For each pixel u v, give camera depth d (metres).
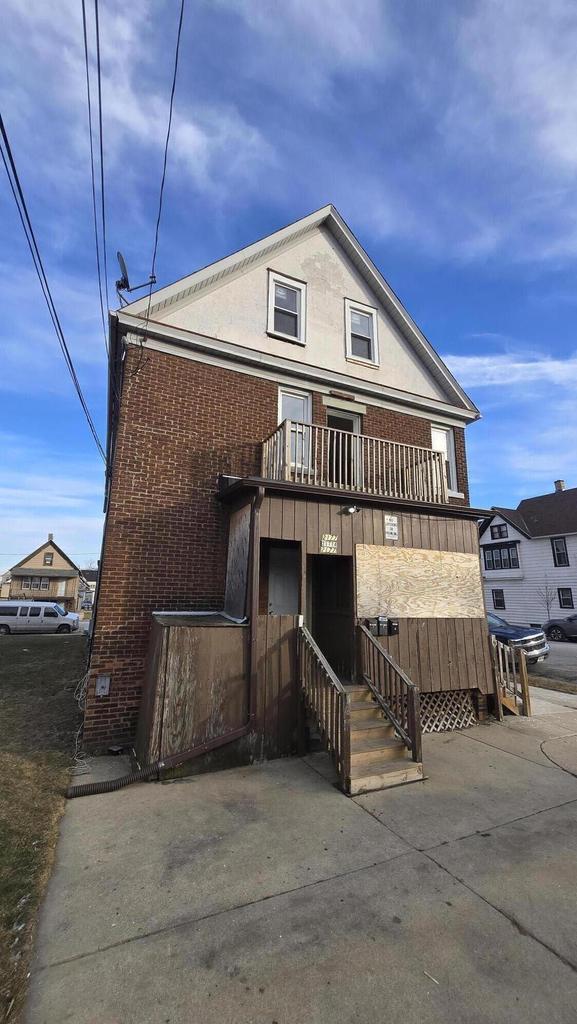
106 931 2.77
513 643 12.96
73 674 11.59
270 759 5.74
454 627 7.70
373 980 2.41
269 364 8.52
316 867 3.46
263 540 7.99
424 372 10.80
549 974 2.44
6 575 48.81
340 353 9.73
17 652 16.30
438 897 3.09
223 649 5.71
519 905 3.01
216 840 3.85
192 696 5.43
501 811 4.41
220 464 7.78
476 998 2.30
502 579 29.95
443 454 8.59
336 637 7.52
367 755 5.33
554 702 9.27
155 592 6.86
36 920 2.86
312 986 2.38
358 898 3.08
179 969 2.48
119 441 7.11
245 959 2.56
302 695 5.98
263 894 3.12
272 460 7.59
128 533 6.86
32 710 8.02
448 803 4.59
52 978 2.42
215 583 7.28
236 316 8.68
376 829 4.04
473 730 7.29
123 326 7.49
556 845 3.78
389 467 9.50
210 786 4.97
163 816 4.28
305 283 9.66
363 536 7.20
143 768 5.23
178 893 3.14
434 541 7.85
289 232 9.42
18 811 4.25
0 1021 2.17
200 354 8.07
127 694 6.35
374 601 7.09
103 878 3.31
